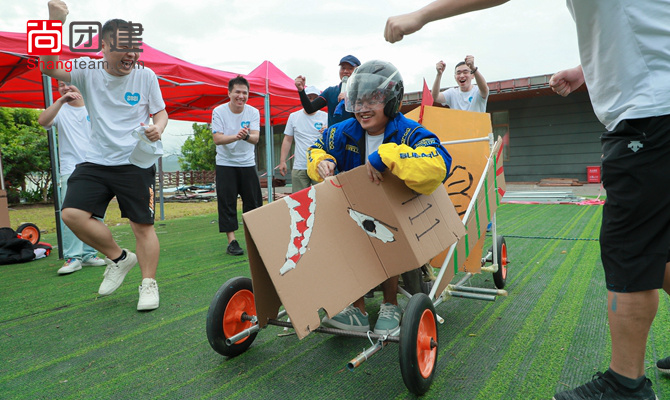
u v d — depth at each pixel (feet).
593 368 5.97
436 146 5.86
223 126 14.67
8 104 24.54
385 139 6.26
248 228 4.93
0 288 11.09
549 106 44.88
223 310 6.31
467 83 15.99
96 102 8.73
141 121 9.15
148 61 17.07
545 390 5.42
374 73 6.00
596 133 43.11
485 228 8.30
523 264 12.16
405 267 5.69
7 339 7.58
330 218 5.64
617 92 4.18
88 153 8.91
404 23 4.06
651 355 6.18
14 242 14.62
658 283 4.15
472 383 5.67
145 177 9.04
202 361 6.57
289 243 5.13
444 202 6.67
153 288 9.20
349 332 5.56
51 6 8.23
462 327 7.69
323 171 6.38
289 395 5.49
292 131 17.35
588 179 42.96
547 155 45.39
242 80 14.70
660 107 3.87
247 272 12.35
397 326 6.52
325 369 6.22
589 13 4.25
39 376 6.18
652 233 4.10
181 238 19.45
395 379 5.88
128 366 6.44
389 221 5.65
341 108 8.65
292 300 4.87
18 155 48.73
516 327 7.59
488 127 8.90
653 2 3.93
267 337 7.47
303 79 13.82
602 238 4.50
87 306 9.44
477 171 8.96
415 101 45.29
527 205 28.43
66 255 13.01
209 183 62.85
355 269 5.60
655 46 3.94
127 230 23.25
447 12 3.98
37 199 53.16
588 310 8.31
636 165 4.05
